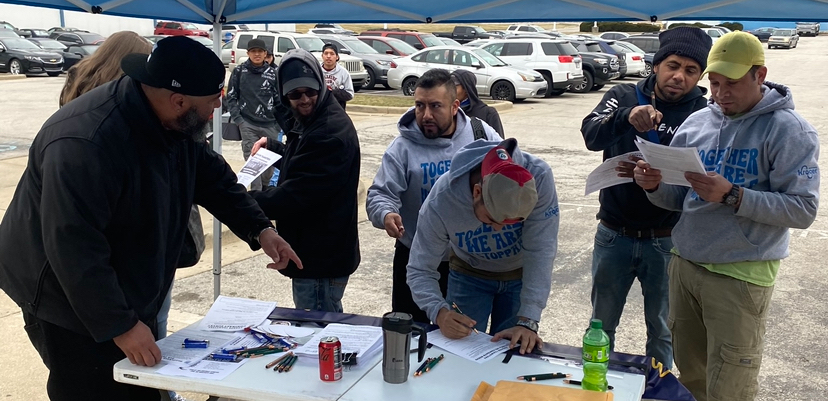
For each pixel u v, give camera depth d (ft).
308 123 11.05
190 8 12.87
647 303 11.76
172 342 8.57
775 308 16.38
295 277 11.47
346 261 11.45
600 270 11.84
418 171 11.35
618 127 10.61
